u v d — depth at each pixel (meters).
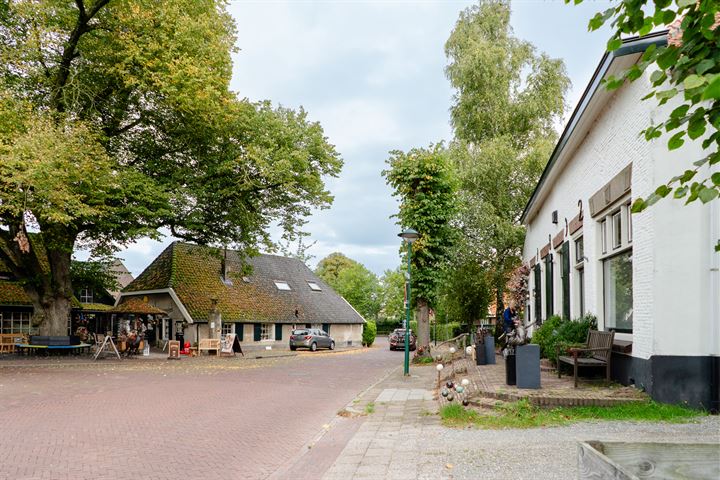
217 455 7.31
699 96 2.96
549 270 18.17
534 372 9.98
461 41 31.17
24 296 29.72
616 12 3.56
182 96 19.97
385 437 8.09
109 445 7.71
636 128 9.59
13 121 18.06
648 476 2.86
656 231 8.77
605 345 10.49
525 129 30.92
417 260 22.59
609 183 11.03
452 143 31.27
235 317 35.84
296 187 26.02
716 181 3.54
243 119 24.20
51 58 21.25
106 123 23.48
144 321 28.75
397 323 75.88
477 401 9.60
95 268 30.75
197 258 37.94
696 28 3.39
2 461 6.79
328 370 20.80
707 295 8.52
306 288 46.78
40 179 16.95
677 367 8.55
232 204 25.45
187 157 25.17
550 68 30.19
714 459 2.92
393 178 22.81
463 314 23.48
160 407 11.05
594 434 7.16
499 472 5.77
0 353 25.14
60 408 10.66
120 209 21.50
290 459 7.17
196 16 22.72
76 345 24.23
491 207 28.38
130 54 20.36
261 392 13.77
